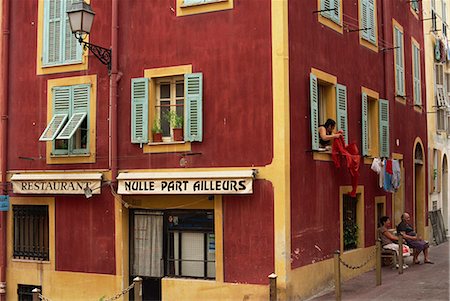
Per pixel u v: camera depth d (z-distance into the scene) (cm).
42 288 1380
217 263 1193
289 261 1142
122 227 1295
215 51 1217
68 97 1373
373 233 1603
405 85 1959
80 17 1213
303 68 1233
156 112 1294
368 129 1647
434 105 2367
